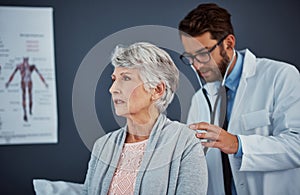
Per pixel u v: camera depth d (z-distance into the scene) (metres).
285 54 2.57
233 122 1.97
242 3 2.55
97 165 1.46
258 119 1.94
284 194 1.94
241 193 1.92
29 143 2.43
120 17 2.48
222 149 1.80
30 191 2.44
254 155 1.82
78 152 2.47
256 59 2.13
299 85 1.94
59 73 2.45
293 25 2.57
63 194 1.84
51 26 2.43
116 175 1.39
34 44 2.42
